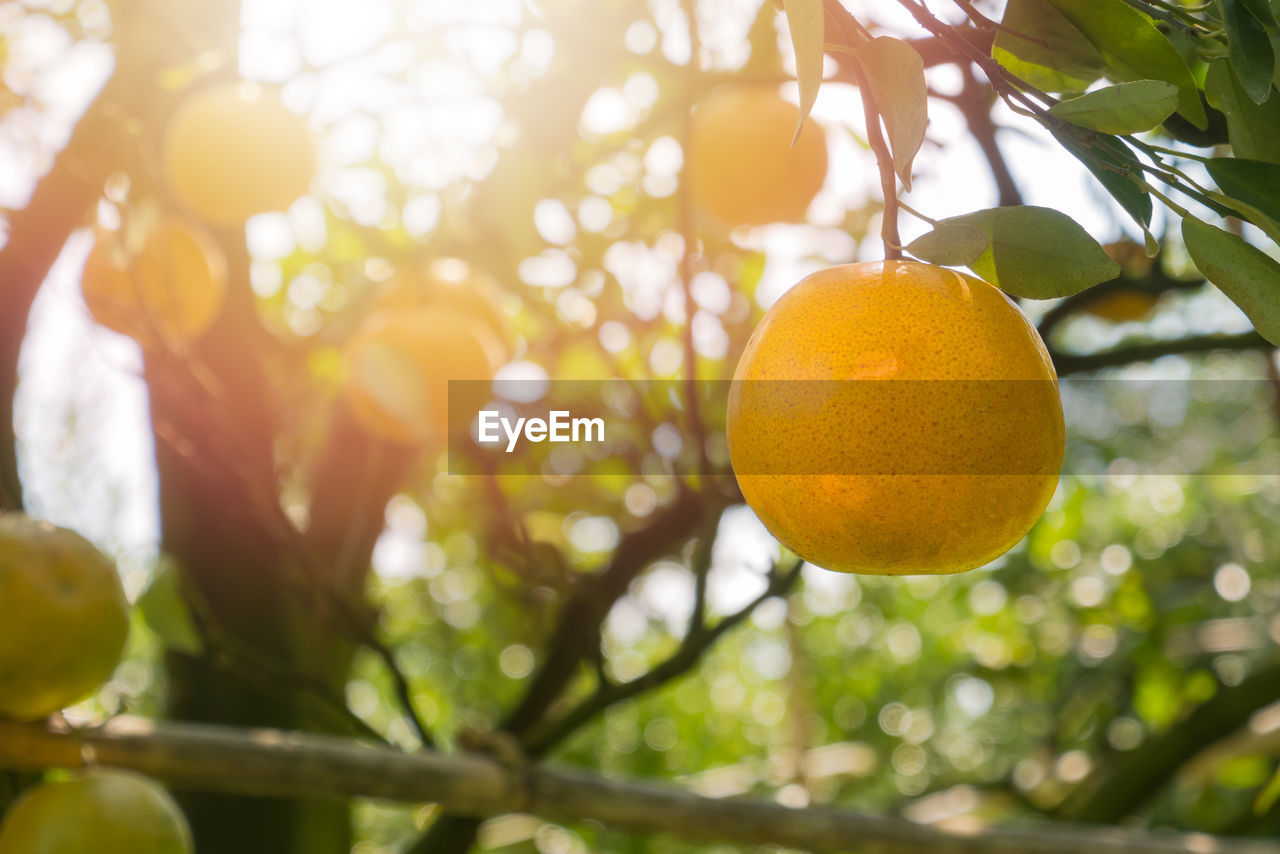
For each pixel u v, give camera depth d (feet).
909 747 8.46
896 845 2.85
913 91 1.70
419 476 4.43
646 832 2.81
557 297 3.33
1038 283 1.77
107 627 2.20
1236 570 6.07
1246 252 1.72
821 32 1.64
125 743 2.39
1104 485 7.52
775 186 2.77
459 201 3.08
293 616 3.35
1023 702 7.73
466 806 2.64
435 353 2.79
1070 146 1.72
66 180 2.74
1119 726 6.23
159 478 3.38
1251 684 4.48
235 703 3.27
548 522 3.84
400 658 8.25
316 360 3.70
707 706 11.40
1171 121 1.95
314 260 4.27
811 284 1.81
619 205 3.32
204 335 3.16
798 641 4.55
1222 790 6.39
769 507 1.80
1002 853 2.92
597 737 7.71
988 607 6.87
